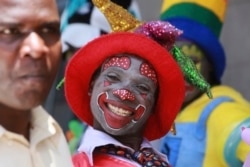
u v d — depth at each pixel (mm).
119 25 3586
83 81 3498
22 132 2396
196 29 5004
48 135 2545
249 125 4367
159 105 3559
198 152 4609
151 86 3381
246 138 3551
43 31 2242
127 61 3354
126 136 3430
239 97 4883
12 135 2320
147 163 3412
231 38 7516
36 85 2197
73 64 3434
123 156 3385
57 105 5953
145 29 3488
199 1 5043
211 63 5102
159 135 3668
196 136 4660
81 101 3551
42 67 2209
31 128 2508
